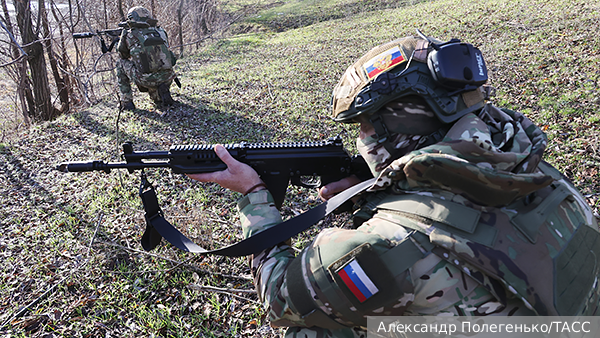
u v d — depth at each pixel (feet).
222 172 4.92
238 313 8.90
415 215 3.03
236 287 9.64
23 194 15.75
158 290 9.74
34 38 34.30
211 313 8.96
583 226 3.35
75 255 11.37
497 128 3.50
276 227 4.07
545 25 30.99
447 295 2.81
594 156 13.58
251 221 4.40
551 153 14.44
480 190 2.83
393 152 3.52
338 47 41.01
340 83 3.77
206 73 36.55
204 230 11.12
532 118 17.80
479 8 42.37
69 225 12.92
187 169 5.39
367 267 2.91
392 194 3.47
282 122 21.99
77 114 26.71
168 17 59.47
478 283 2.78
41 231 12.82
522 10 36.78
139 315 8.92
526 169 3.04
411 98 3.33
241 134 20.98
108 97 32.04
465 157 2.96
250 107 25.12
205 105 26.27
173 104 26.61
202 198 13.88
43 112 36.63
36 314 9.25
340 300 3.06
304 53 40.88
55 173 17.66
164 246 11.07
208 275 10.10
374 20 51.80
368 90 3.38
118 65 25.52
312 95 26.08
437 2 52.80
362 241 3.03
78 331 8.70
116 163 5.69
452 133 3.17
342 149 5.39
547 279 2.75
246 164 4.92
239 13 79.25
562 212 3.22
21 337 8.54
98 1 47.06
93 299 9.56
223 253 4.26
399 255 2.92
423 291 2.86
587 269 3.09
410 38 3.55
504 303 2.74
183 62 45.47
